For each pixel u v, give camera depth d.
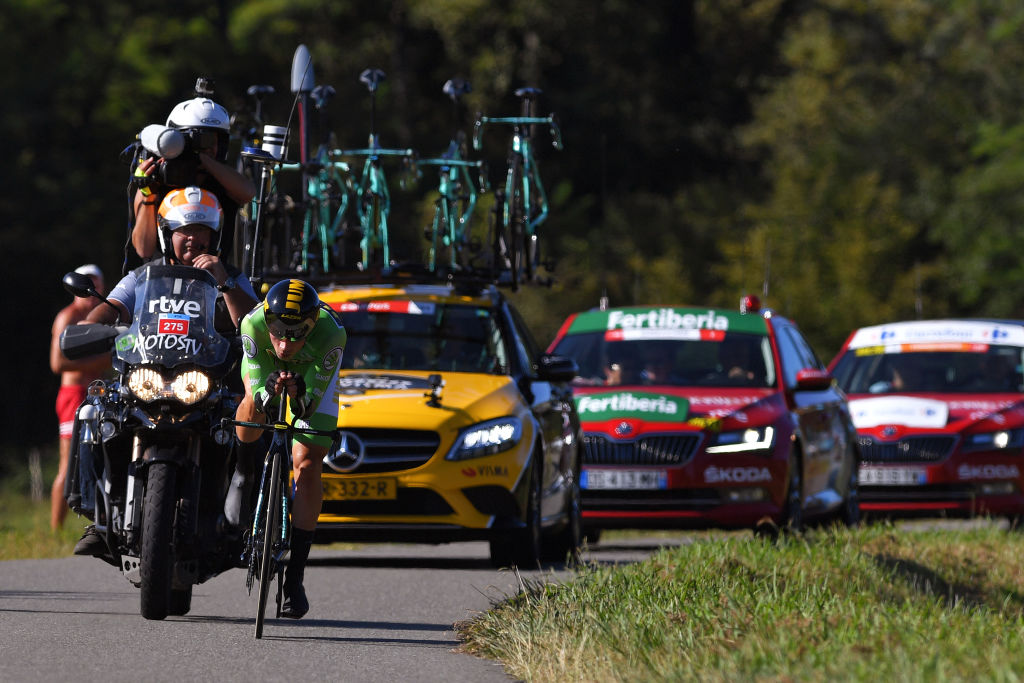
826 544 43.44
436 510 40.78
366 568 44.25
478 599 35.53
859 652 22.08
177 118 32.19
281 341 27.34
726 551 38.59
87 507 29.86
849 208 139.75
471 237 54.06
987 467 61.28
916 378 65.69
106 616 31.72
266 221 52.00
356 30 168.88
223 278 29.77
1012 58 172.12
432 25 165.50
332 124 154.62
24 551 48.50
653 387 52.88
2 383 132.62
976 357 65.81
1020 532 53.75
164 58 138.50
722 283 151.75
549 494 44.34
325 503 40.84
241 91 145.88
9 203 126.94
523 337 46.50
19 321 132.62
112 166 135.38
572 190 169.50
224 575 40.34
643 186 177.00
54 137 134.62
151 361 28.50
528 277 51.50
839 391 60.28
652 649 23.91
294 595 30.11
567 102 170.25
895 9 183.38
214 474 29.62
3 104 128.50
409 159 53.88
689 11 182.62
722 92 182.88
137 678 24.00
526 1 161.75
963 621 27.89
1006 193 154.62
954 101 168.62
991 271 153.88
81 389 50.50
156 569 28.88
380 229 54.50
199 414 28.83
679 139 175.38
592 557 47.84
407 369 43.75
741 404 51.06
